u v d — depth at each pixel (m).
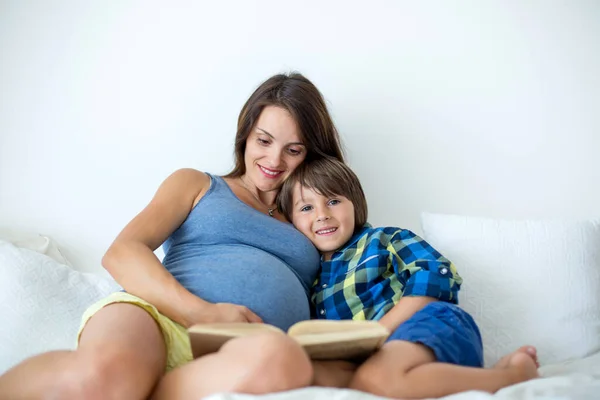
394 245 1.35
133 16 1.75
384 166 1.83
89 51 1.73
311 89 1.48
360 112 1.82
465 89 1.84
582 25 1.86
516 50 1.85
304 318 1.26
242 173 1.52
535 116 1.85
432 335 1.04
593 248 1.50
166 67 1.76
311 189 1.40
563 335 1.39
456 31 1.84
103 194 1.73
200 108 1.77
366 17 1.82
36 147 1.71
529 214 1.85
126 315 1.01
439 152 1.84
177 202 1.30
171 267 1.26
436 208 1.83
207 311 1.07
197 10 1.78
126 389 0.85
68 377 0.84
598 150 1.84
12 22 1.71
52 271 1.45
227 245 1.29
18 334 1.31
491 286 1.45
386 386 0.92
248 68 1.79
